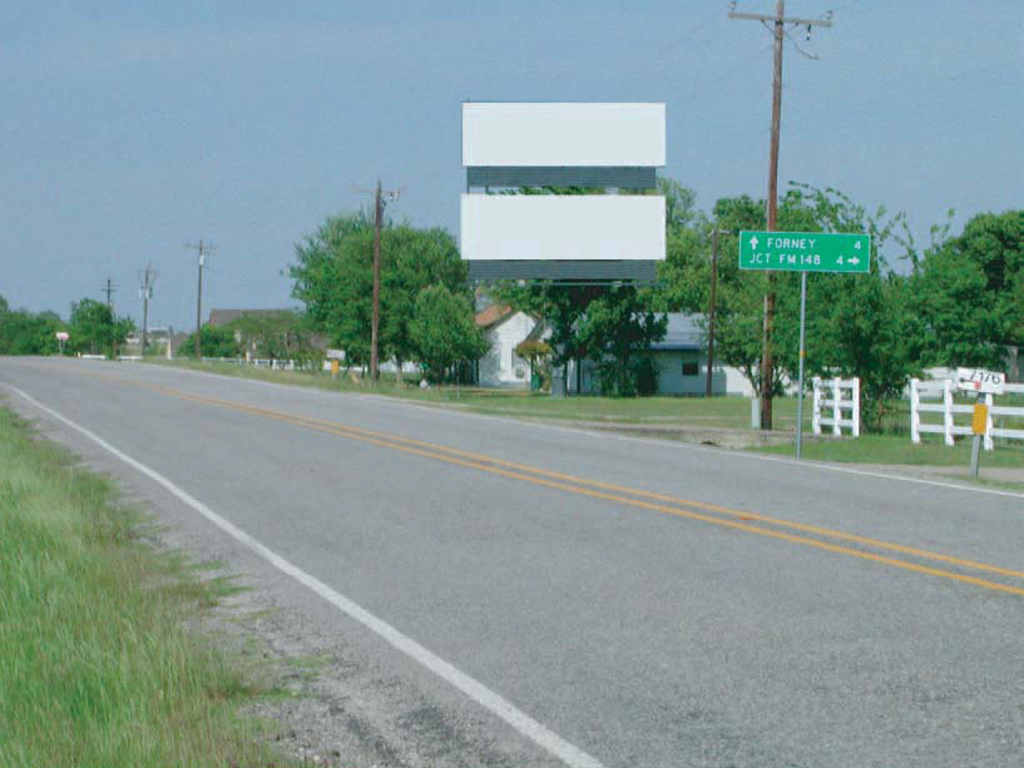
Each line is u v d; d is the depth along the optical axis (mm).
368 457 27797
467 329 96562
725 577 13195
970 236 104062
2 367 91000
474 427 38031
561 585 12883
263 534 16844
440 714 8359
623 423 46844
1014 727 7867
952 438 36469
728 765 7238
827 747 7531
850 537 15898
